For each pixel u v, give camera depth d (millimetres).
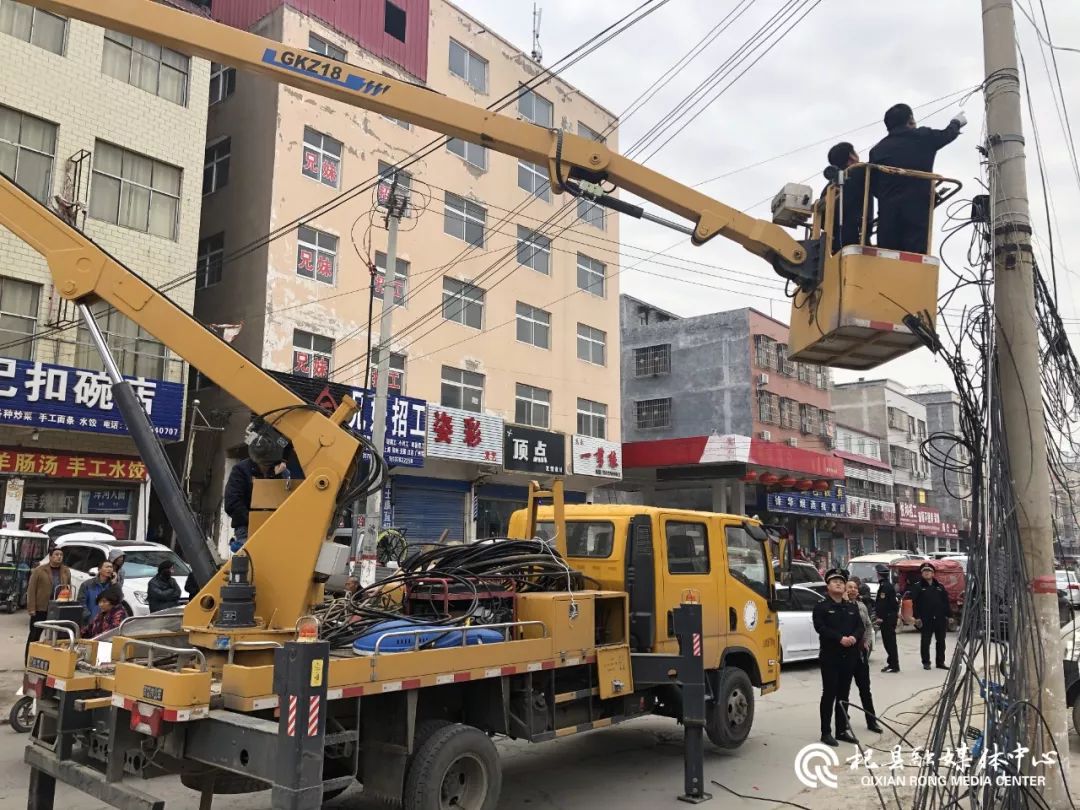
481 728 5328
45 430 15414
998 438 4754
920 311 5199
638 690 6562
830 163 5750
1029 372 4996
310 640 3828
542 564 6359
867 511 40406
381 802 5746
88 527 15070
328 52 20578
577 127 28062
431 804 4578
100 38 16500
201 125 17984
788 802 5875
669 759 7109
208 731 4055
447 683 4852
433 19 23500
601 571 6691
